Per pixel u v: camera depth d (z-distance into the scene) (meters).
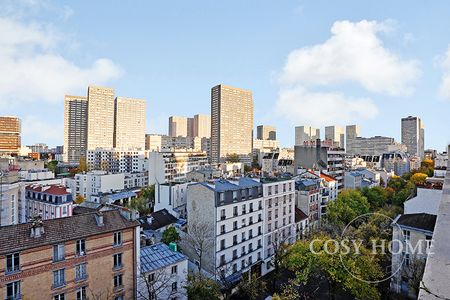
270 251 65.25
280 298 38.94
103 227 36.91
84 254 35.06
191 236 55.31
